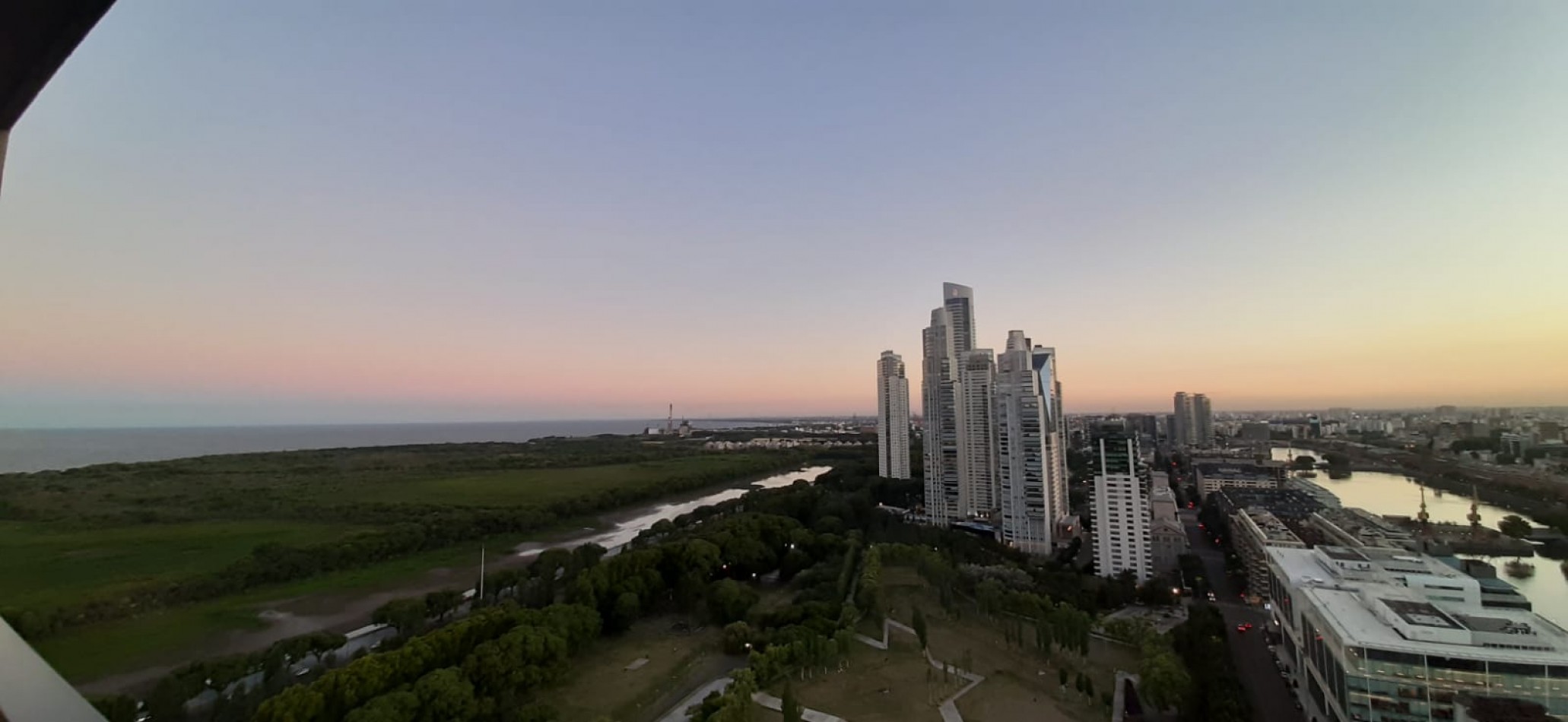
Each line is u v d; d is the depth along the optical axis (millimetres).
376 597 113250
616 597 97125
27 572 112625
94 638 91625
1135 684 79188
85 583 106438
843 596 106312
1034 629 98438
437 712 62531
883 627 98750
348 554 128125
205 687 69688
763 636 86750
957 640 94062
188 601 105062
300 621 100875
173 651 88500
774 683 78875
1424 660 63438
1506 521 151625
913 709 73062
